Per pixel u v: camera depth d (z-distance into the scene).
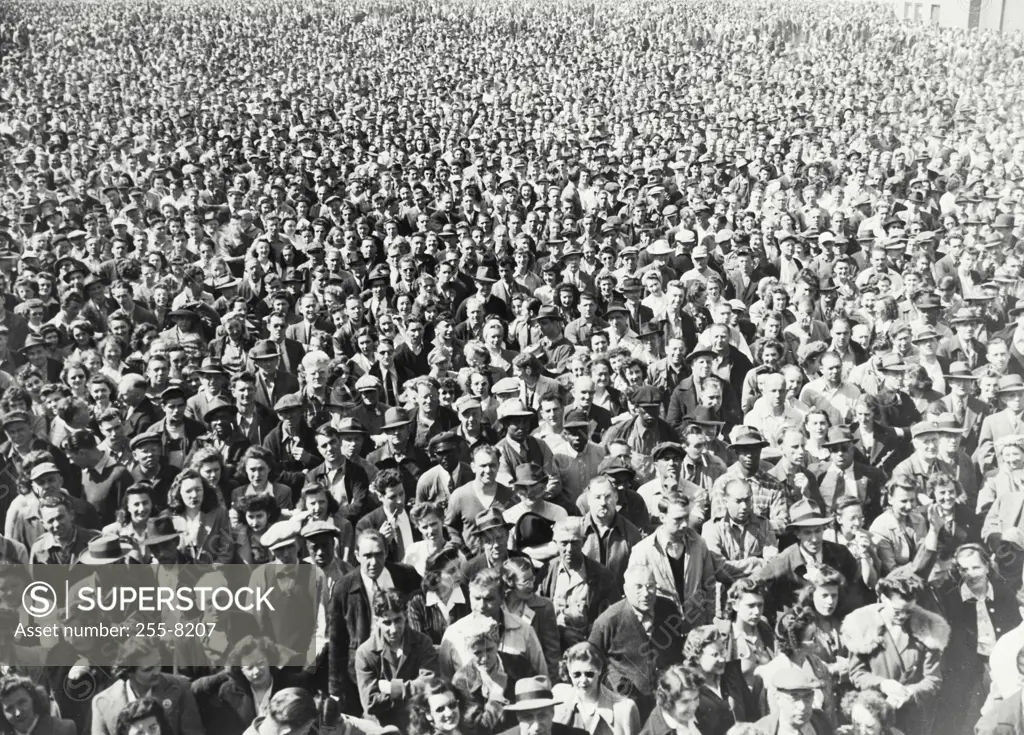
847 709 8.01
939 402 11.68
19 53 47.44
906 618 8.22
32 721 7.71
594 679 7.80
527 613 8.43
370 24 55.59
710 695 7.81
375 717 7.91
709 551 9.20
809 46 48.12
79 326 13.74
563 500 10.68
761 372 12.71
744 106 35.28
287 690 7.49
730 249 19.45
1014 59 42.62
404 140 29.88
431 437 11.73
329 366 12.73
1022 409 11.45
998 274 17.70
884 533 9.44
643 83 40.38
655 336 14.64
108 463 10.94
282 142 29.66
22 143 30.23
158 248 18.08
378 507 10.09
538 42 50.00
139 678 7.92
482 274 16.66
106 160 28.02
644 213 20.83
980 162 27.55
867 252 19.17
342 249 18.88
